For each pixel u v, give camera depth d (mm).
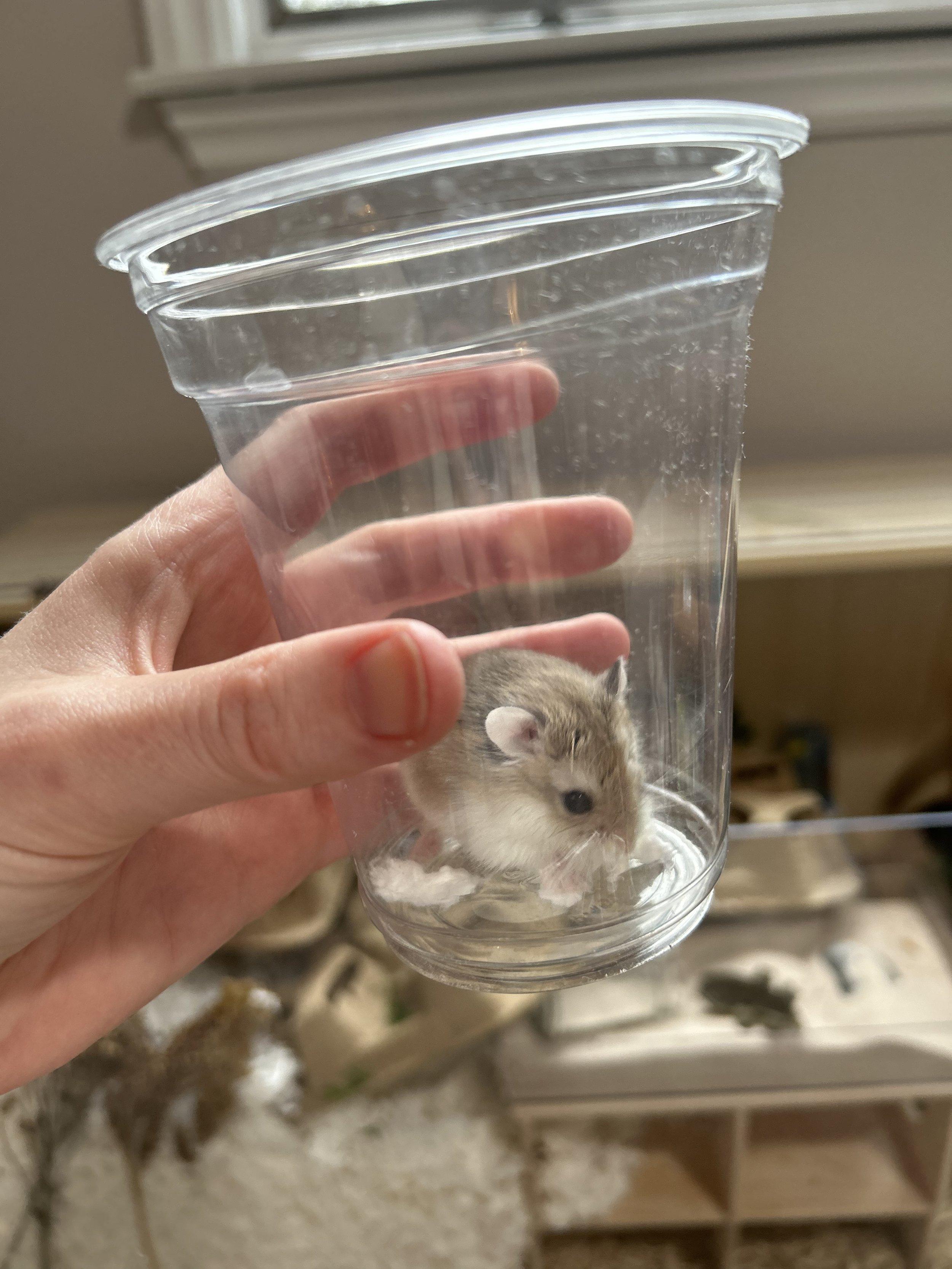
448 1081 339
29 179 374
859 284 373
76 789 147
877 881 377
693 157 120
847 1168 352
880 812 418
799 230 367
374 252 114
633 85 345
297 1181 313
